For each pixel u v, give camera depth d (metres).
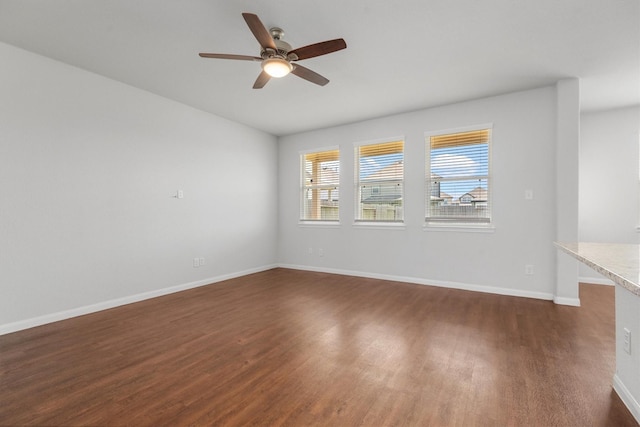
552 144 3.73
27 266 2.89
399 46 2.81
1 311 2.74
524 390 1.89
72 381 2.00
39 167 2.97
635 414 1.61
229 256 5.00
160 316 3.23
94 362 2.25
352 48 2.84
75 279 3.22
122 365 2.21
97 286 3.39
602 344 2.53
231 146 5.04
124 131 3.63
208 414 1.68
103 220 3.45
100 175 3.42
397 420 1.63
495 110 4.02
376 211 5.00
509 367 2.17
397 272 4.78
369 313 3.31
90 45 2.81
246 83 3.61
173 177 4.17
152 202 3.93
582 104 4.32
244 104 4.31
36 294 2.95
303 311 3.39
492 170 4.07
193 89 3.80
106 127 3.47
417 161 4.57
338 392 1.88
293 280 4.88
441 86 3.70
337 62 3.10
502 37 2.66
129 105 3.68
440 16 2.38
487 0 2.19
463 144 4.28
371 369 2.15
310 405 1.76
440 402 1.78
